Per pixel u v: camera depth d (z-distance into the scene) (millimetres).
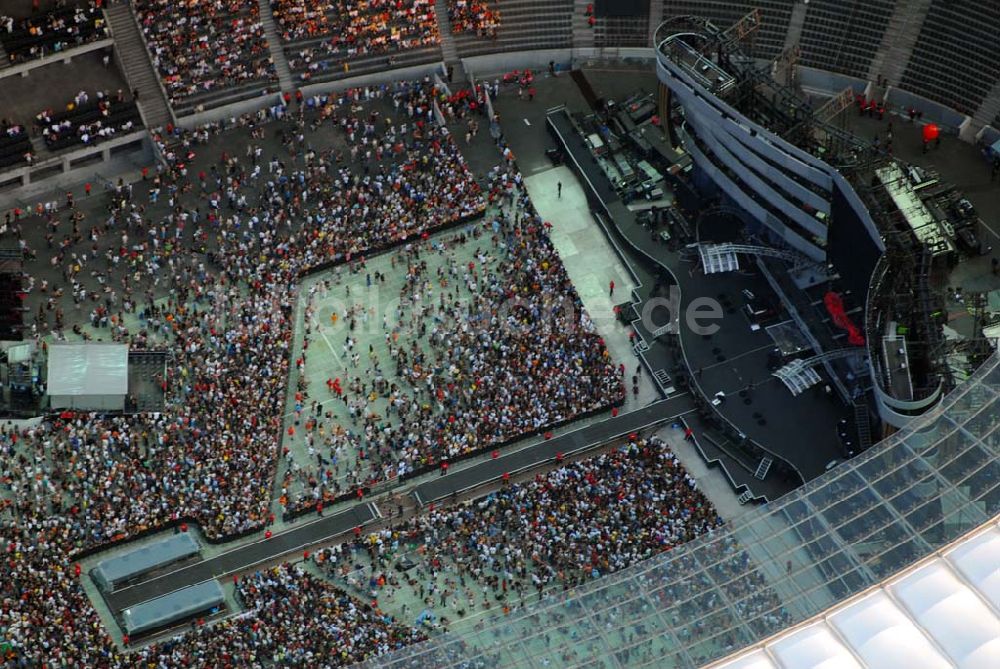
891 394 147750
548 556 149250
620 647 106438
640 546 148250
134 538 154000
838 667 93312
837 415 161125
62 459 157000
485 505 154250
